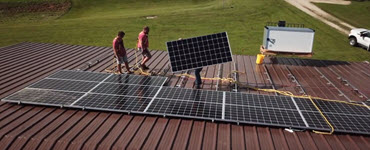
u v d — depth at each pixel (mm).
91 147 5906
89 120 6949
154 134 6473
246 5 41875
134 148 5914
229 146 6129
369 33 24844
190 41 9359
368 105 8281
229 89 9500
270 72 11562
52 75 9562
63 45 15570
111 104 7500
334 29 31391
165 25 34156
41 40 28438
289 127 6746
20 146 5926
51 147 5914
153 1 51000
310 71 11852
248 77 10844
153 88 8680
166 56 13711
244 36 29641
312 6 40000
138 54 13992
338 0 43062
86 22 36156
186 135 6484
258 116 7113
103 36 30078
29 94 7949
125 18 37594
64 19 40188
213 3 47312
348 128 6691
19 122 6707
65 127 6598
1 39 28672
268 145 6215
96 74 9820
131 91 8391
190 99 7969
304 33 12555
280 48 12953
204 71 11266
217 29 32281
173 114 7094
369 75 11578
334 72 11820
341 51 24906
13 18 40062
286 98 8242
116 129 6613
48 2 46594
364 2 41438
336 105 7977
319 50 25031
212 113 7199
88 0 49469
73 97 7836
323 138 6500
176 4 49094
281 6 39938
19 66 11414
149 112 7160
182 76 10531
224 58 9375
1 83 9375
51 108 7465
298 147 6160
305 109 7578
